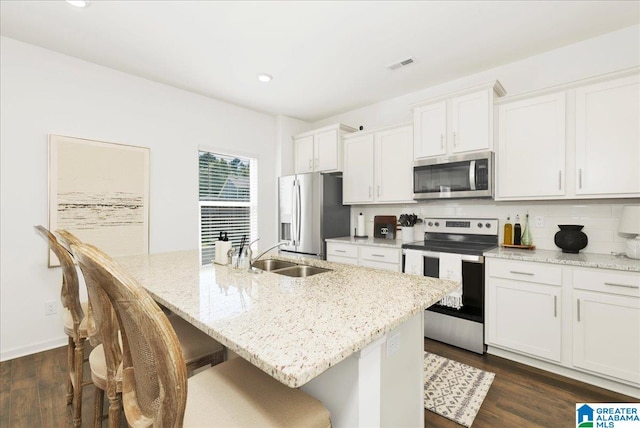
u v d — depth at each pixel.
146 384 0.73
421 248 2.84
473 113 2.75
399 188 3.38
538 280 2.21
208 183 3.78
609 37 2.39
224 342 0.84
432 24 2.27
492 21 2.23
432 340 2.79
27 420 1.70
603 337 1.97
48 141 2.60
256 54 2.68
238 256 1.87
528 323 2.26
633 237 2.26
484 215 3.03
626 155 2.08
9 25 2.27
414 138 3.16
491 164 2.65
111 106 2.95
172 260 2.18
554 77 2.63
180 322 1.62
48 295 2.62
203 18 2.18
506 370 2.24
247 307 1.10
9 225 2.45
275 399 0.93
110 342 1.06
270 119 4.39
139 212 3.10
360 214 3.99
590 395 1.93
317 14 2.14
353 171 3.82
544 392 1.97
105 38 2.44
